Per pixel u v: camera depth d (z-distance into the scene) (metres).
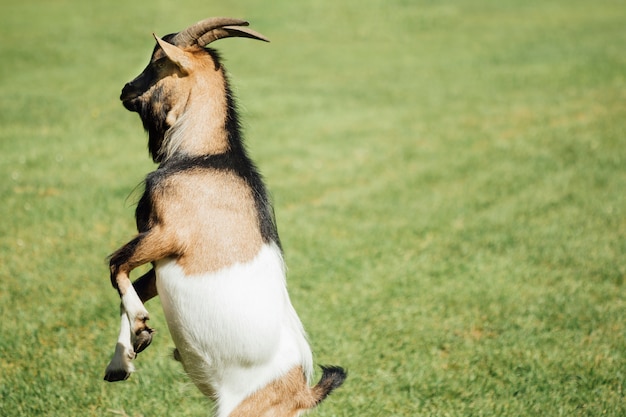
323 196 11.07
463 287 8.02
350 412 5.68
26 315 7.01
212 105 4.27
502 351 6.65
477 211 10.45
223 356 4.05
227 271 3.97
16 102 15.77
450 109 16.36
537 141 13.81
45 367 6.14
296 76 19.28
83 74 18.70
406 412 5.72
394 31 25.72
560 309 7.49
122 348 4.15
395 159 12.91
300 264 8.52
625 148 13.23
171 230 3.96
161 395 5.86
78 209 9.98
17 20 25.14
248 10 27.81
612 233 9.59
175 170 4.08
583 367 6.36
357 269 8.44
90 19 25.48
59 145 13.09
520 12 29.61
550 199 10.87
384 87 18.33
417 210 10.47
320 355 6.54
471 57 21.80
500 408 5.73
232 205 4.07
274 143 13.65
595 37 24.48
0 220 9.47
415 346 6.75
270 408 4.07
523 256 8.88
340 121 15.29
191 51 4.34
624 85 18.14
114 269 4.04
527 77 19.28
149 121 4.39
